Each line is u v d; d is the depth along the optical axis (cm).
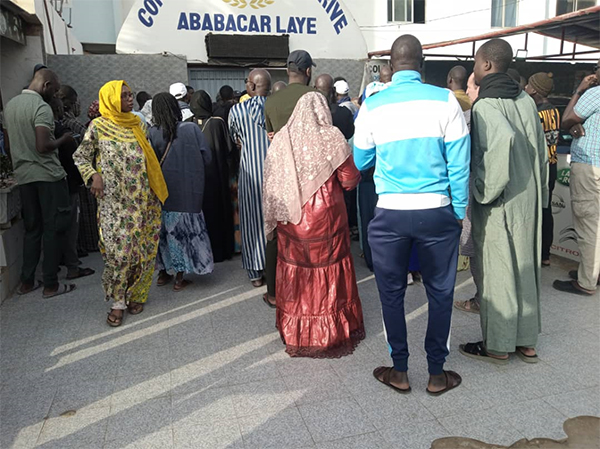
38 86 401
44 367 310
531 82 453
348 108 488
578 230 400
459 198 246
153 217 384
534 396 269
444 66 907
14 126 393
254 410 262
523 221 286
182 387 285
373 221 257
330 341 313
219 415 258
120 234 357
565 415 253
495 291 291
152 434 245
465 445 232
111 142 349
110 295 367
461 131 238
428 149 239
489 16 1447
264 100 405
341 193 316
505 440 235
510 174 281
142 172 360
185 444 237
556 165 470
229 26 830
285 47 847
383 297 266
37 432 249
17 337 351
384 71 468
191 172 407
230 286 444
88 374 301
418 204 243
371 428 245
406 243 252
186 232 416
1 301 409
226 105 567
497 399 267
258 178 411
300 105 310
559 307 382
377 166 255
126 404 270
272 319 373
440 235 248
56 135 443
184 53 823
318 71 861
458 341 333
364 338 339
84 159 348
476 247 298
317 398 271
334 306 315
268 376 295
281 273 322
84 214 539
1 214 420
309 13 861
